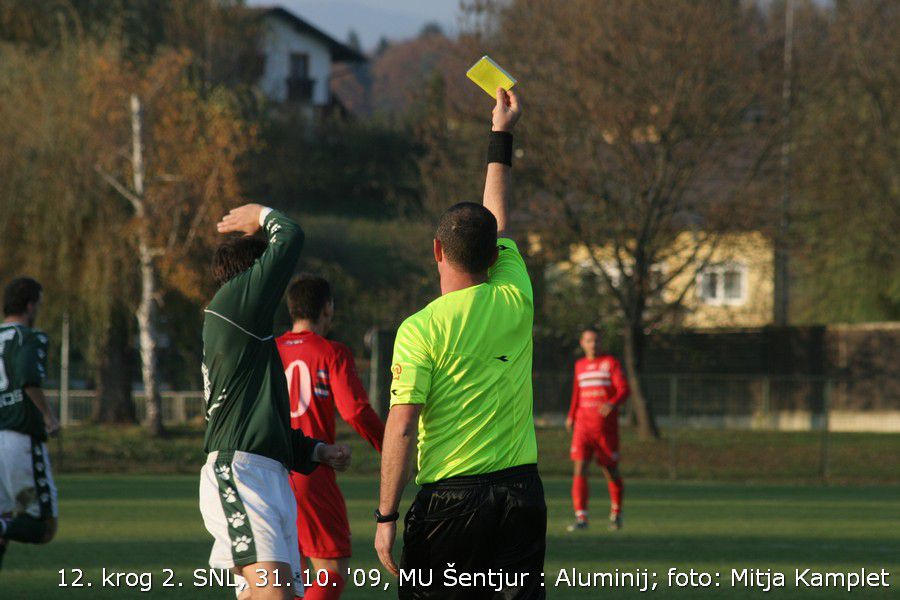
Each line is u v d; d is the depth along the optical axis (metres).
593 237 51.53
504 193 8.92
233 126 53.12
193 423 58.31
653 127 50.44
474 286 7.98
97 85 51.25
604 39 50.19
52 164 51.03
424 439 7.85
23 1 61.31
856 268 61.47
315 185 106.69
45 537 14.27
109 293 51.81
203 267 53.00
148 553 18.77
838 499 33.75
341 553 11.41
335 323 66.75
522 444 7.92
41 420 14.27
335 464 9.51
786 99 51.69
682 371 61.69
